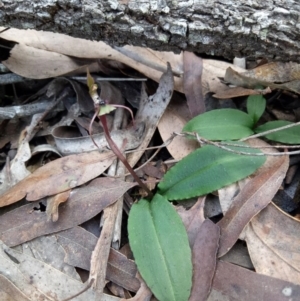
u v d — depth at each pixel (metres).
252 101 0.21
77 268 0.18
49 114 0.23
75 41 0.23
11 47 0.24
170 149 0.20
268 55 0.19
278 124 0.20
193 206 0.18
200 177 0.18
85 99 0.22
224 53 0.20
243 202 0.18
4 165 0.21
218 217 0.19
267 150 0.20
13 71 0.22
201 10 0.17
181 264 0.16
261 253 0.17
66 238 0.18
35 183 0.19
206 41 0.19
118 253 0.17
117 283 0.17
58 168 0.19
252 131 0.20
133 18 0.18
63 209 0.18
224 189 0.18
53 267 0.17
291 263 0.17
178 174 0.19
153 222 0.17
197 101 0.22
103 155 0.20
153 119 0.21
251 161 0.18
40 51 0.23
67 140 0.20
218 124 0.20
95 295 0.16
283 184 0.19
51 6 0.18
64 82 0.23
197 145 0.20
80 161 0.19
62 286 0.17
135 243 0.17
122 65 0.23
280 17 0.17
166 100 0.21
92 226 0.18
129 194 0.19
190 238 0.17
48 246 0.18
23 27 0.19
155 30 0.18
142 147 0.20
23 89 0.24
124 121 0.21
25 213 0.18
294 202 0.19
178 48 0.19
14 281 0.17
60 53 0.23
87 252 0.17
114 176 0.19
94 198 0.18
